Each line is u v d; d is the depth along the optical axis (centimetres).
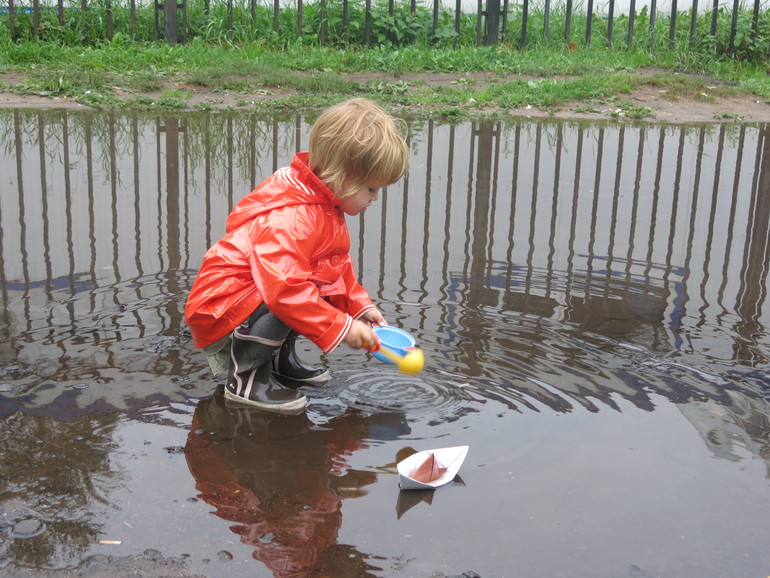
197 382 251
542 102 863
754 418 232
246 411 234
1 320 291
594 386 250
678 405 238
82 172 523
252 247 239
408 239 413
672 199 509
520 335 290
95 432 217
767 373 262
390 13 1127
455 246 403
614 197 510
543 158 616
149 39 1069
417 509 184
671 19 1123
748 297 340
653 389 249
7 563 161
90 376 250
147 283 336
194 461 204
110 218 428
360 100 253
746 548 173
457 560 166
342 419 230
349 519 179
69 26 1024
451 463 201
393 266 368
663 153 647
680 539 175
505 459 207
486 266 373
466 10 1379
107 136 638
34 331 282
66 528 173
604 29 1234
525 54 1089
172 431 220
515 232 431
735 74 1053
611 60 1079
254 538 171
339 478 198
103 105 770
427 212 465
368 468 203
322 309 235
